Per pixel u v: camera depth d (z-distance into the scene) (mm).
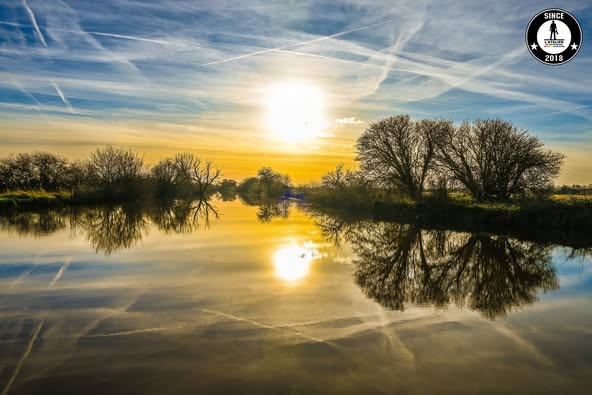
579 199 23359
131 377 5781
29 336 7266
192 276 11898
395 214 31312
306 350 6793
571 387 5672
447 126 32031
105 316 8367
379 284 11430
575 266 14281
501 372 6102
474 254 16484
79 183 44969
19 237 19344
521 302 9836
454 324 8211
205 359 6387
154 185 52781
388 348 6938
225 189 120250
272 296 9977
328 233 22750
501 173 29000
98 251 15930
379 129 35094
